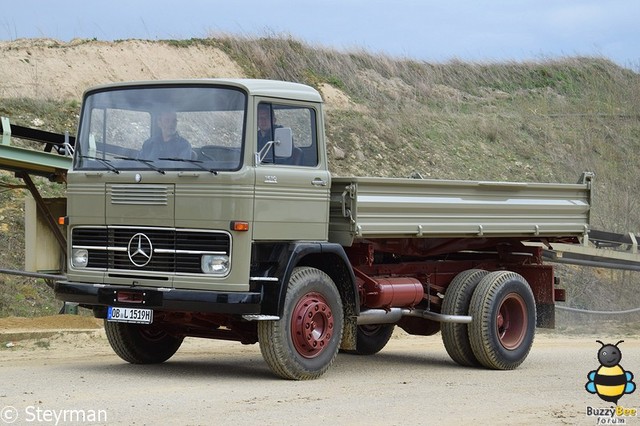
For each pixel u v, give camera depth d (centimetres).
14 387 1121
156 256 1204
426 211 1357
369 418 993
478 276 1472
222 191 1168
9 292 1934
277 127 1217
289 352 1212
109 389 1122
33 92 2834
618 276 2820
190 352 1564
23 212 2206
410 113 3681
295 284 1217
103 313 1270
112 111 1262
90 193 1249
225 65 3544
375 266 1422
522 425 984
